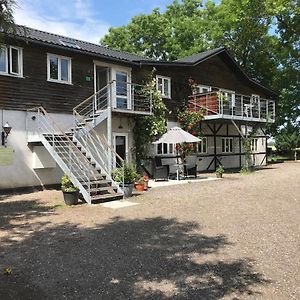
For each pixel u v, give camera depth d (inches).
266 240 271.0
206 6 1396.4
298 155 1499.8
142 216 361.1
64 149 520.4
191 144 788.0
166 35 1521.9
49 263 226.1
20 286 191.0
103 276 203.6
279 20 1273.4
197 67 895.1
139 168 735.1
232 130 1011.9
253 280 195.9
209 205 414.6
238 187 574.2
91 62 664.4
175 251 247.3
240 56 1334.9
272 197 467.2
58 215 371.6
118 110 616.7
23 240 279.3
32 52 575.5
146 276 203.0
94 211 390.3
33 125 565.9
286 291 181.8
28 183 557.9
